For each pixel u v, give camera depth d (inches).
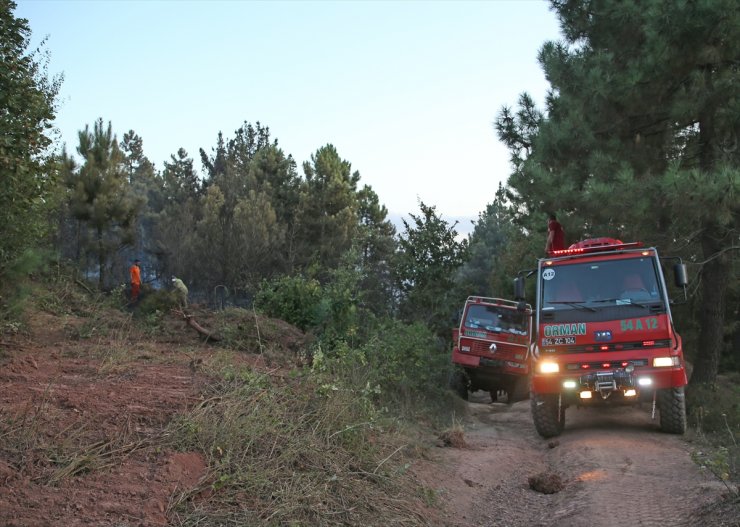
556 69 653.9
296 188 1720.0
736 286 752.3
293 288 577.0
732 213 529.7
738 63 567.5
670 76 577.9
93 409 237.6
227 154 2226.9
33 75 449.7
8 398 237.6
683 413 408.5
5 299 368.8
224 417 243.8
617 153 617.0
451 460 342.3
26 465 186.1
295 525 193.8
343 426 278.4
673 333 413.1
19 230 372.8
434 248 890.7
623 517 236.1
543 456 382.3
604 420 478.6
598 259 433.4
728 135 571.8
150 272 1362.0
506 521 256.2
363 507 225.5
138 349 373.7
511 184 667.4
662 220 621.9
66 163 916.0
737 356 951.6
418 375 513.7
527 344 691.4
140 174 2374.5
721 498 235.9
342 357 395.5
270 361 396.8
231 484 206.2
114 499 179.9
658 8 541.3
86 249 893.2
